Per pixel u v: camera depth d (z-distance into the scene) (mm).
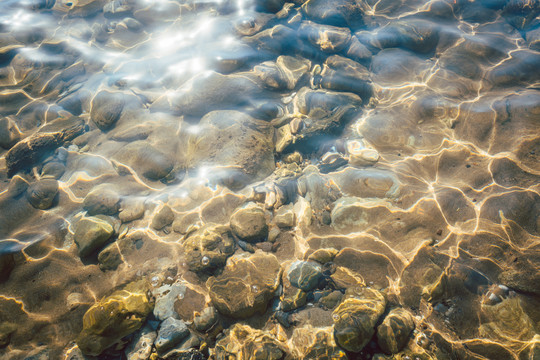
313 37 1611
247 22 1649
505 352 1089
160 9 1813
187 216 1319
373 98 1518
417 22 1646
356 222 1276
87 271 1258
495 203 1256
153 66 1623
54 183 1399
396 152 1395
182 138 1446
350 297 1162
